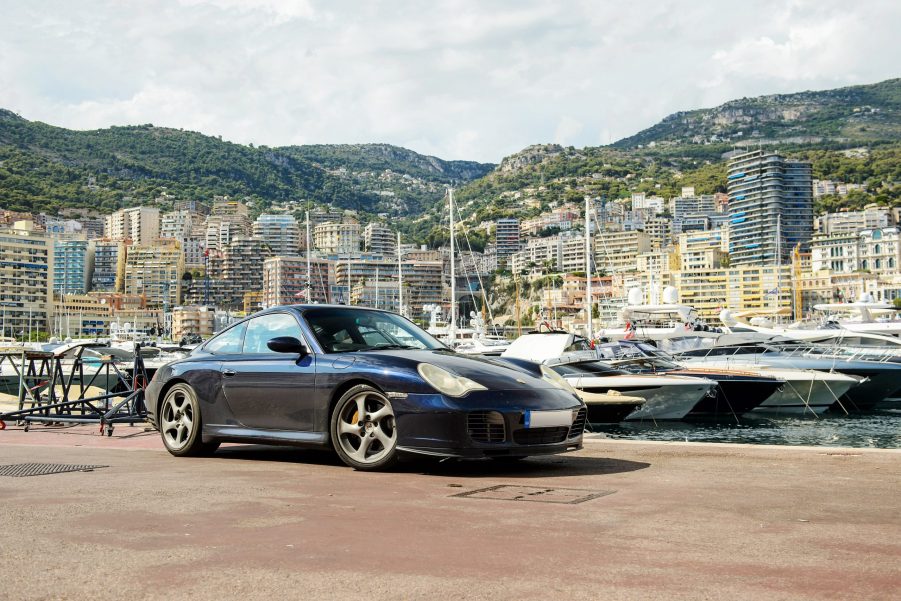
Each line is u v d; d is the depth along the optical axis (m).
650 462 6.54
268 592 2.90
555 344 11.76
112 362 11.73
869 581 2.97
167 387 7.28
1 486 5.23
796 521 4.07
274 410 6.52
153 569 3.20
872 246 182.25
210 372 6.93
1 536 3.77
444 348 7.04
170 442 7.19
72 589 2.94
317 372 6.30
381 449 6.12
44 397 12.75
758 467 6.18
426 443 5.72
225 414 6.82
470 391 5.73
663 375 22.20
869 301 44.84
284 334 6.78
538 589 2.91
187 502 4.64
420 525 3.99
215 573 3.14
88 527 3.96
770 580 2.99
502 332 91.69
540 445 5.86
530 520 4.10
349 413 6.16
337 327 6.80
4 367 36.78
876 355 28.64
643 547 3.51
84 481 5.46
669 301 37.88
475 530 3.87
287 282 198.62
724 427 23.06
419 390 5.79
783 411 26.09
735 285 197.12
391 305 184.50
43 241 198.88
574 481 5.48
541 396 5.97
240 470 6.05
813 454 6.88
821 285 178.75
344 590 2.91
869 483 5.34
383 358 6.11
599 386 21.48
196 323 186.62
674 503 4.59
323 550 3.49
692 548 3.49
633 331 35.72
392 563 3.27
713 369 24.14
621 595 2.83
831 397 25.41
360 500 4.70
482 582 3.00
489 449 5.63
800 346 29.02
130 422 10.37
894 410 27.62
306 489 5.11
